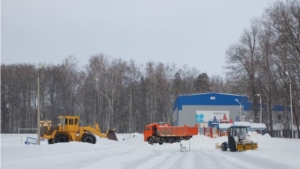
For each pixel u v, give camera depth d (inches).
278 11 2298.2
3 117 3405.5
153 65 3668.8
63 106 3361.2
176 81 4220.0
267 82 2632.9
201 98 3107.8
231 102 3110.2
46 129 1731.1
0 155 873.5
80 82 3385.8
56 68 3486.7
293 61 2244.1
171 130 2134.6
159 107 3570.4
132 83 3627.0
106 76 3184.1
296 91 2445.9
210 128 2541.8
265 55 2544.3
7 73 3447.3
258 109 3115.2
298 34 2212.1
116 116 3398.1
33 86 3459.6
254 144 1432.1
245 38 2822.3
